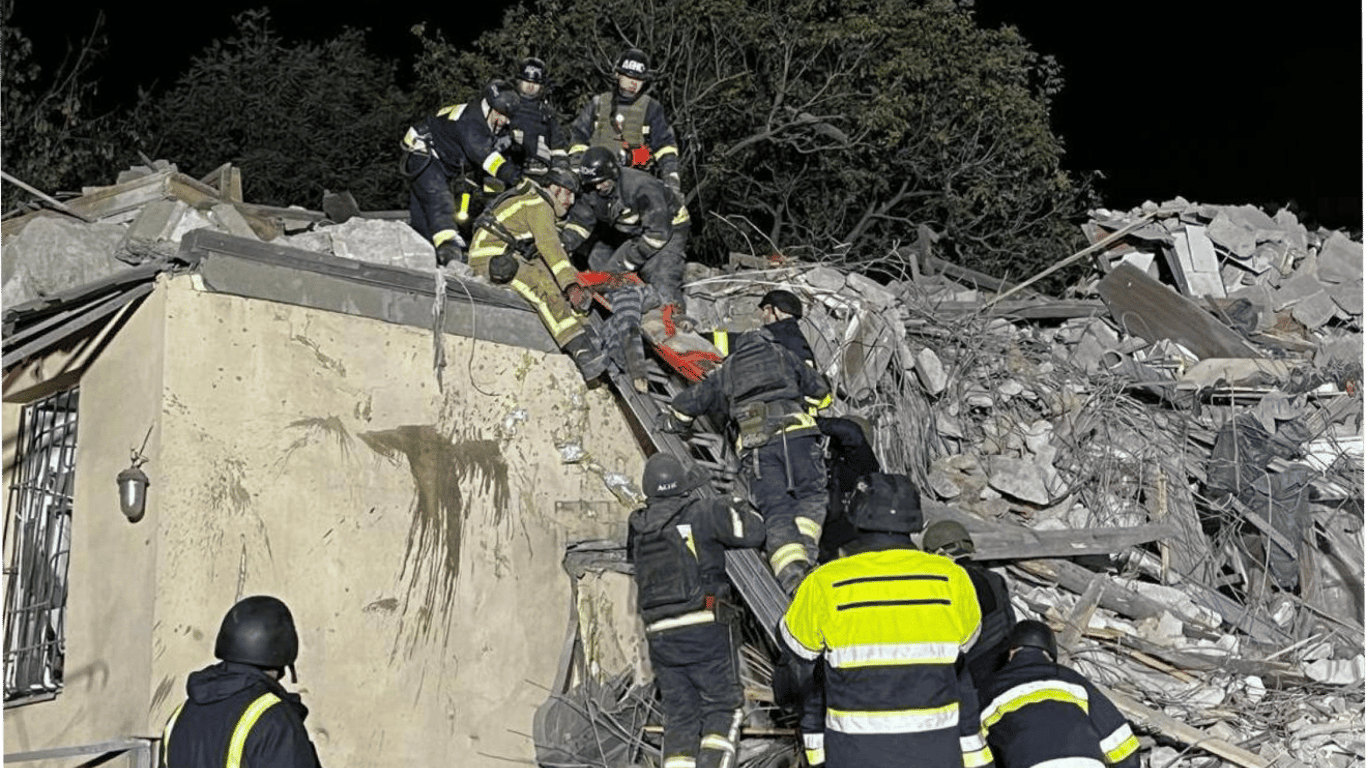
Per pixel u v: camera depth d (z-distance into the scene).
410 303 7.52
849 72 16.94
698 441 7.88
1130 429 9.41
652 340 8.05
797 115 16.98
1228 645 7.96
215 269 6.83
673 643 6.59
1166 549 8.48
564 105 17.05
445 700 7.33
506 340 7.84
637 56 8.98
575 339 7.84
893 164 17.75
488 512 7.62
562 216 8.07
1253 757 6.91
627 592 8.12
